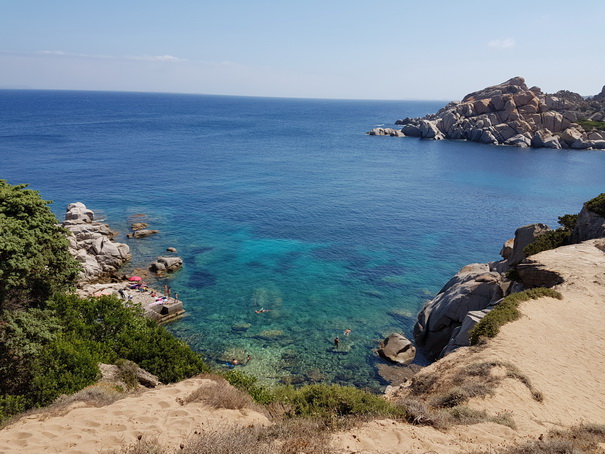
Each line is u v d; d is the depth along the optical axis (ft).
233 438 31.58
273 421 39.86
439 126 603.67
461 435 39.47
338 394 45.47
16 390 58.54
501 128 540.11
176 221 219.82
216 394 43.29
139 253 178.29
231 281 154.61
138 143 482.28
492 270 139.13
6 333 58.75
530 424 46.01
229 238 198.39
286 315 131.95
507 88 614.34
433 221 231.30
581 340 76.43
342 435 35.60
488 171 368.27
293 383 99.91
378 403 44.39
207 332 121.60
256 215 233.14
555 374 63.36
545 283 104.99
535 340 74.02
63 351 63.82
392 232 212.64
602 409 55.98
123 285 144.15
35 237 65.26
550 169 378.94
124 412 38.86
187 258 174.40
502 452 34.76
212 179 314.35
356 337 121.39
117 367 67.15
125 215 225.97
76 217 199.52
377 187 304.91
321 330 124.26
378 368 107.45
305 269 166.40
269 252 182.80
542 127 537.65
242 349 113.50
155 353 74.02
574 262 109.81
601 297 92.79
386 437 36.09
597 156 454.81
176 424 36.55
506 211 251.19
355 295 146.61
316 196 275.59
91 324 83.30
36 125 632.38
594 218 131.03
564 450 35.22
